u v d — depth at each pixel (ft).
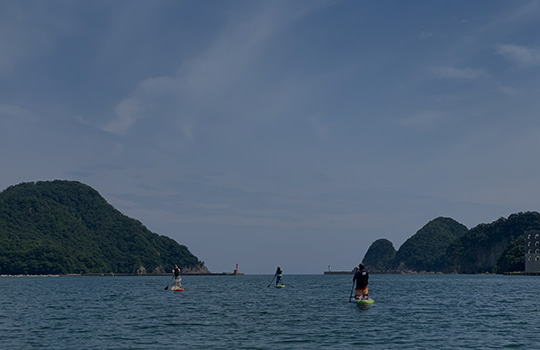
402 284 397.80
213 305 157.79
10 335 91.71
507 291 256.32
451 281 499.10
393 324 105.19
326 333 91.97
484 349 76.02
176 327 101.45
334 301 173.47
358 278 159.22
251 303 165.78
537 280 515.50
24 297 213.46
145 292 255.29
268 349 76.28
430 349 75.97
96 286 378.12
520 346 78.69
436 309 141.28
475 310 138.41
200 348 77.30
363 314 126.11
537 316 122.42
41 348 78.18
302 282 477.77
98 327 102.12
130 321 112.47
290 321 110.83
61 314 130.31
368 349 76.02
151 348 77.71
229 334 91.25
